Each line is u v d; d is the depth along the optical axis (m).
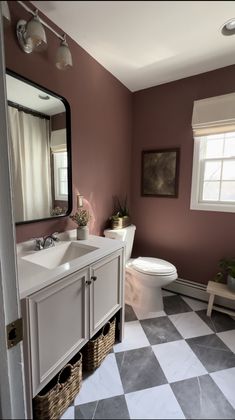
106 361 1.49
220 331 1.81
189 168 2.24
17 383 0.61
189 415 1.15
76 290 1.19
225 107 1.93
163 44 1.60
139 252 2.68
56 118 1.51
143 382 1.34
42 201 1.45
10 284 0.61
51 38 1.17
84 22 0.71
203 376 1.38
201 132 2.08
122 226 2.24
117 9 0.51
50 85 1.42
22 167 1.28
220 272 2.15
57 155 1.54
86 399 1.23
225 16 1.21
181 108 2.22
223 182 2.15
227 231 2.11
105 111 2.06
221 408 1.19
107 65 1.94
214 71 2.01
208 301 2.18
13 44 0.88
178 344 1.66
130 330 1.81
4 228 0.62
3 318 0.59
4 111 0.66
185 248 2.36
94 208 2.04
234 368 1.45
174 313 2.05
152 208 2.53
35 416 1.01
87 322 1.30
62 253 1.54
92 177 1.97
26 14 0.53
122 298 1.65
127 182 2.57
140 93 2.46
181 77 2.17
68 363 1.23
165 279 1.90
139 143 2.54
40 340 0.98
